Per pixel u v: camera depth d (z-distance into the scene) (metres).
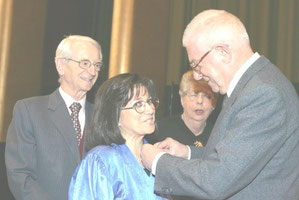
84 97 3.13
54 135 2.92
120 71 5.80
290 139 2.06
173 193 2.13
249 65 2.18
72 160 2.91
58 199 2.84
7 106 6.21
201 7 6.92
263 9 6.53
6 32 6.30
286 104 2.05
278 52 6.46
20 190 2.77
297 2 6.40
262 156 2.00
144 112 2.32
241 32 2.22
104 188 2.19
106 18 7.84
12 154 2.89
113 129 2.31
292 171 2.08
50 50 7.57
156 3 5.89
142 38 5.81
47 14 7.57
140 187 2.27
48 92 7.50
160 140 3.36
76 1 7.82
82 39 3.13
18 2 6.36
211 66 2.23
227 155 2.00
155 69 5.82
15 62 6.30
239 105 2.08
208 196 2.02
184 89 3.40
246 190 2.06
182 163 2.12
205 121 3.52
